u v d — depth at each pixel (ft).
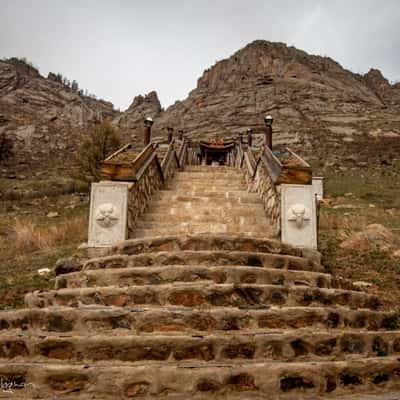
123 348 14.12
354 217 46.62
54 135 166.50
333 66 244.22
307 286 18.65
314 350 15.11
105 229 26.23
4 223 51.70
